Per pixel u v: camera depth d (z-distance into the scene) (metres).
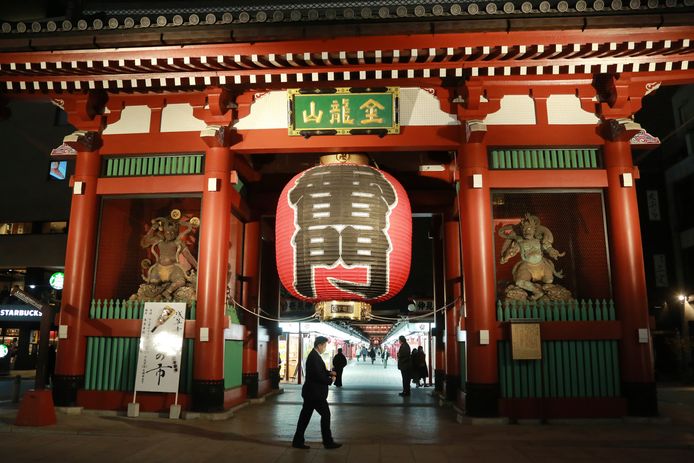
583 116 11.42
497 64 10.63
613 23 9.75
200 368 10.84
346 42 10.15
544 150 11.47
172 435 9.01
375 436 9.09
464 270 11.03
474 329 10.61
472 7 9.80
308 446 8.12
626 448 8.16
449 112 11.52
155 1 12.48
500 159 11.47
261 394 15.09
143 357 10.88
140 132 12.06
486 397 10.38
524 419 10.38
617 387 10.55
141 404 11.06
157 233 11.94
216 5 12.48
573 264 11.10
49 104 28.91
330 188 9.98
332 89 11.36
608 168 11.16
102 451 7.80
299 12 10.03
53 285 26.02
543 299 10.91
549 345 10.69
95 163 11.98
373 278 9.80
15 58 10.67
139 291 11.65
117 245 11.96
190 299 11.53
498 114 11.47
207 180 11.52
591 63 10.59
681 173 28.53
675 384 24.53
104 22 10.42
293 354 23.75
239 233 14.75
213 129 11.34
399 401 14.45
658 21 9.70
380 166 15.23
